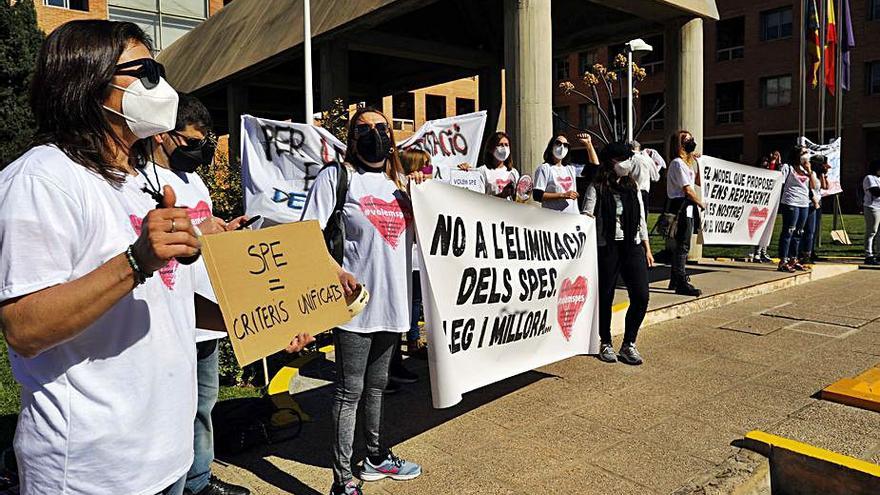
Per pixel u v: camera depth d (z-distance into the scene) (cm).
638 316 544
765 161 1162
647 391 476
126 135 162
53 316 134
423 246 346
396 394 483
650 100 3997
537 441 389
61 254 141
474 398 470
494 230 399
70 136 153
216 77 1602
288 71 1688
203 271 246
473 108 4303
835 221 1548
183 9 2489
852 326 667
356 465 361
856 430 389
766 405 441
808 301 807
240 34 1590
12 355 154
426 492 328
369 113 322
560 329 464
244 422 378
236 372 529
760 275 925
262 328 197
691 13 1027
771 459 360
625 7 991
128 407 152
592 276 494
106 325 149
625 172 527
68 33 153
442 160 746
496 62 1489
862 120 3109
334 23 1132
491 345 399
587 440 389
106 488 149
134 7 2391
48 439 146
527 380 507
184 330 171
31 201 139
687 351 584
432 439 396
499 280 401
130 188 162
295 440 399
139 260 137
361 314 314
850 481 328
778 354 571
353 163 327
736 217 884
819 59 1429
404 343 624
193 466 301
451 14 1362
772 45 3428
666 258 870
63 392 146
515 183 711
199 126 304
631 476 340
